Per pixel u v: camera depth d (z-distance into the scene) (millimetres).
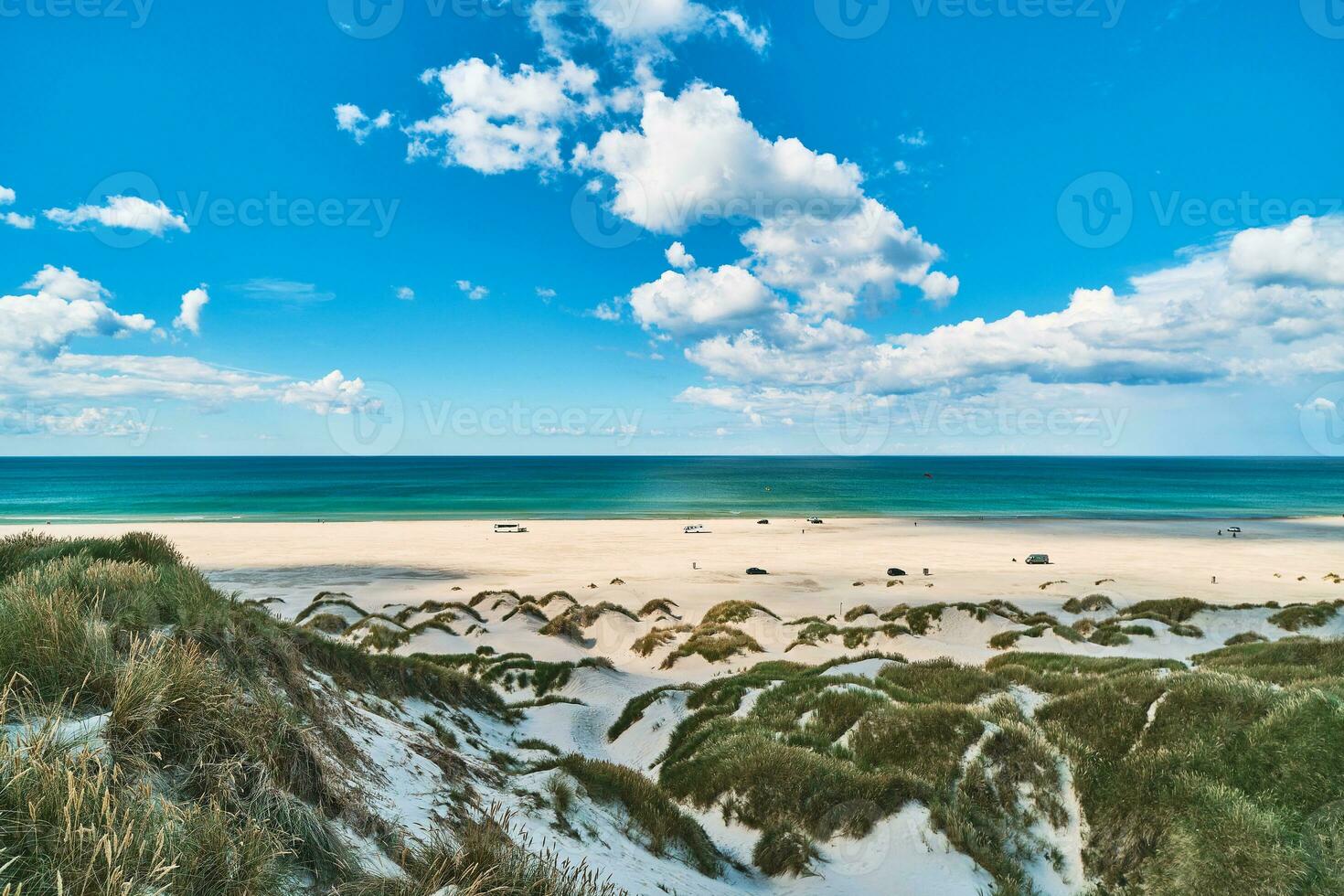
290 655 7422
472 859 4914
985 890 8469
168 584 6598
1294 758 8703
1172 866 8156
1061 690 14867
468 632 31969
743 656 28625
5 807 2787
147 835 3020
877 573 58438
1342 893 6973
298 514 113375
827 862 9359
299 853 3900
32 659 3887
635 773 12102
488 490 169375
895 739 12172
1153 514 119500
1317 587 49562
